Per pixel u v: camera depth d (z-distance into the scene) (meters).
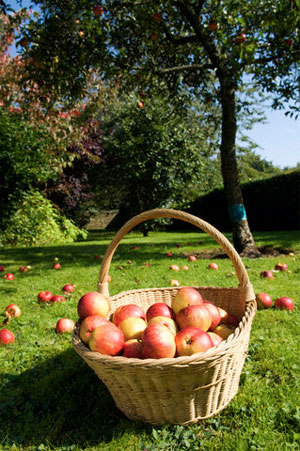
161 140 15.01
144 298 3.09
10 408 2.22
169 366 1.67
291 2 5.18
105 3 6.56
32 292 5.17
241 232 7.89
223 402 2.02
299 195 15.54
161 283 5.30
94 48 6.84
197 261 7.33
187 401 1.84
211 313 2.43
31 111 9.18
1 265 8.06
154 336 1.90
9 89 10.02
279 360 2.53
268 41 7.07
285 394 2.13
